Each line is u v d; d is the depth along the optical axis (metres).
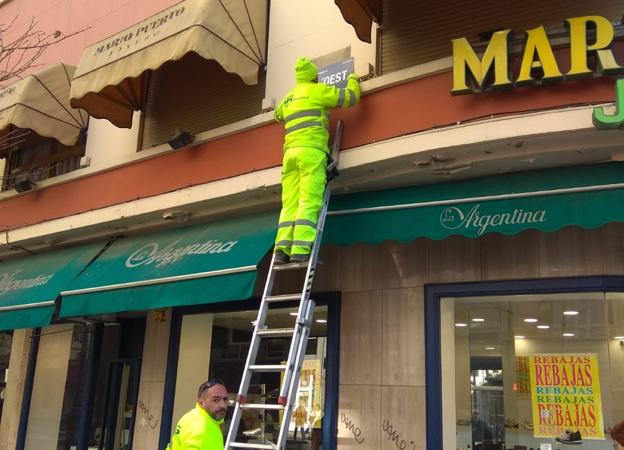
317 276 7.12
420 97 5.60
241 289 5.95
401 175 5.77
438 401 6.05
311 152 5.55
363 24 6.60
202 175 7.14
